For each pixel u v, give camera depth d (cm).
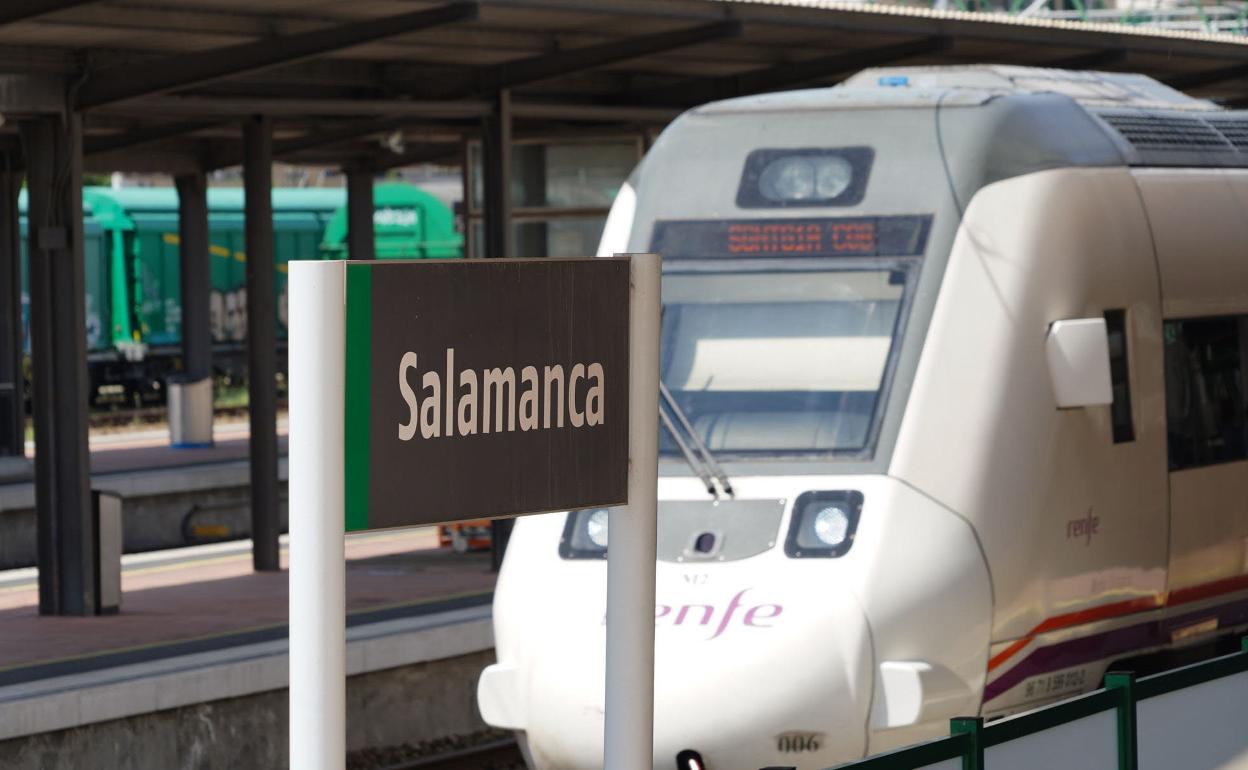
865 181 3150
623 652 1916
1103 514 3158
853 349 3045
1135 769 2278
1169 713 2370
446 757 4147
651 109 5669
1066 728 2186
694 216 3212
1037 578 3012
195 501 7281
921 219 3094
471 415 1739
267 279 5600
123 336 11338
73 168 4769
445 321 1717
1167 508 3322
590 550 2964
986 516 2942
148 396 11706
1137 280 3266
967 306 3023
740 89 5631
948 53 5562
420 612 4625
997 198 3094
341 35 4406
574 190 5978
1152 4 10400
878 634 2812
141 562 6144
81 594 4788
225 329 11994
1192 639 3422
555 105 5603
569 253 5988
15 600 5262
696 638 2794
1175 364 3378
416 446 1703
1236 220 3600
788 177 3191
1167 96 3931
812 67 5403
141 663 4019
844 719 2783
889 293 3064
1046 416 3039
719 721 2755
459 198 14062
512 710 2920
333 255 12375
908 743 2831
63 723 3641
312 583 1664
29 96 4700
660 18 4616
